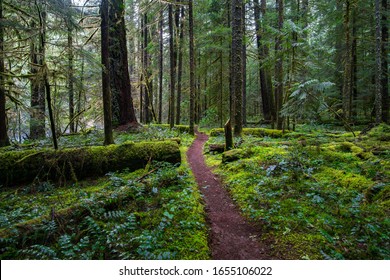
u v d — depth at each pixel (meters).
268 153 8.30
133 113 14.77
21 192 7.25
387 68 16.73
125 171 8.05
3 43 8.94
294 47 10.41
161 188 6.34
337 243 3.98
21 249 4.03
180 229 4.48
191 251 3.92
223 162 8.83
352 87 18.30
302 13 15.60
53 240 4.32
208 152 11.09
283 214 4.92
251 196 5.81
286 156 7.74
